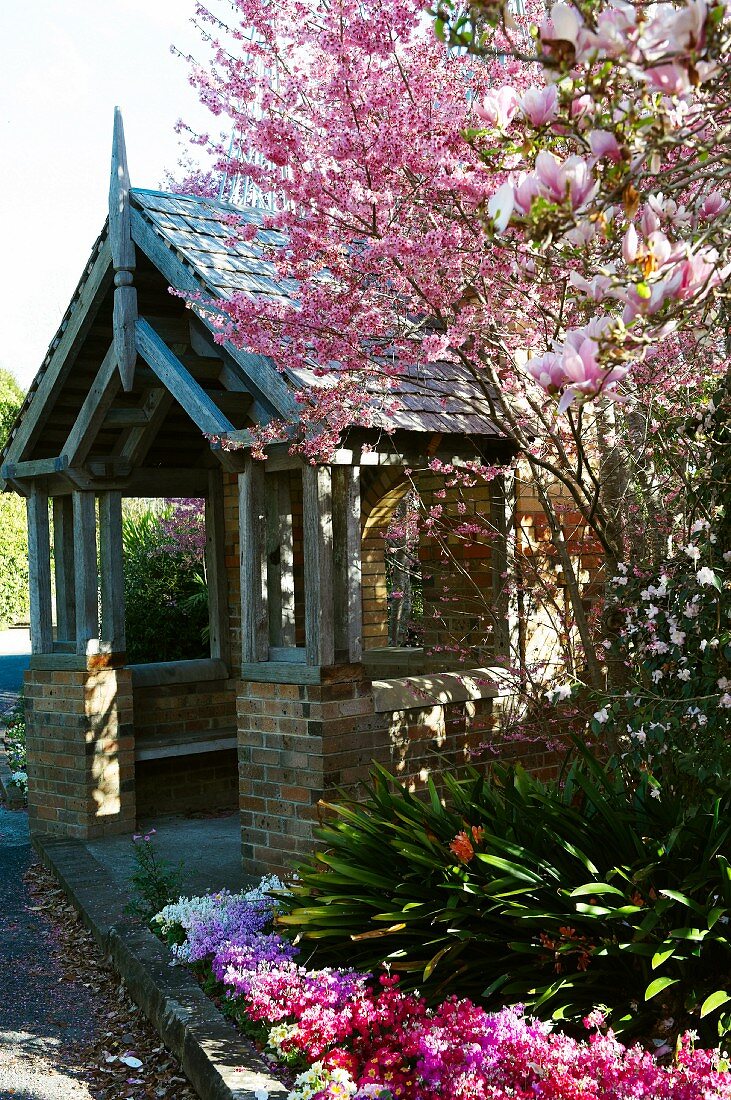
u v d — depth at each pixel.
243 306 6.10
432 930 4.98
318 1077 3.94
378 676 10.36
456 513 8.81
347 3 5.21
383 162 5.23
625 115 2.85
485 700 8.03
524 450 6.22
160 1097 4.71
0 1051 5.30
